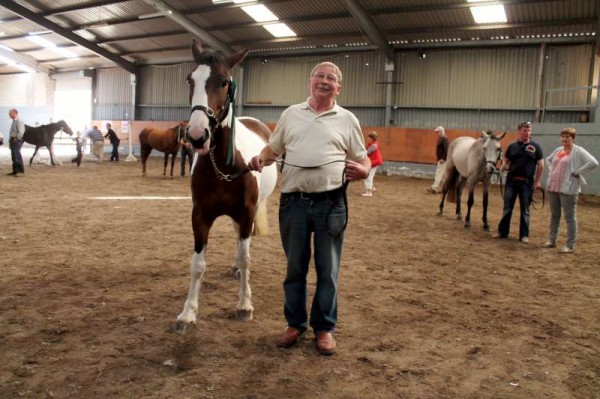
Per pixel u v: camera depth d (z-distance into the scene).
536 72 16.25
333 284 2.93
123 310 3.49
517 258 5.70
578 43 15.58
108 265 4.66
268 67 21.98
